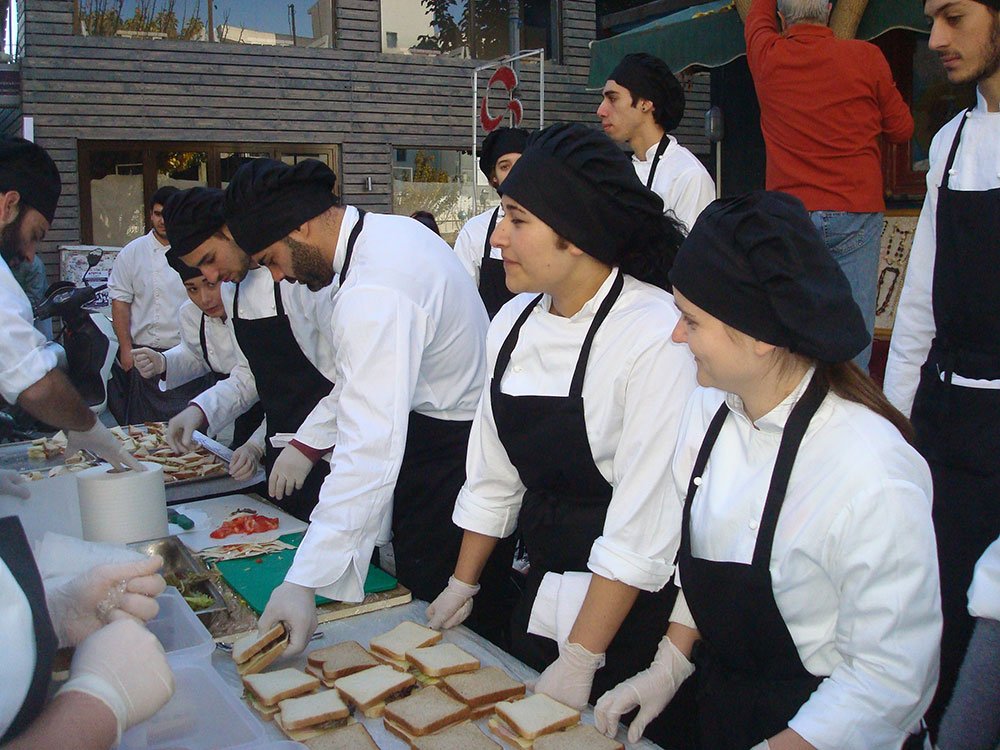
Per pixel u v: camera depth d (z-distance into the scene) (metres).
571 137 1.49
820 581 1.21
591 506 1.67
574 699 1.48
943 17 2.00
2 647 0.84
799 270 1.11
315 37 9.28
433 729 1.35
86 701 0.92
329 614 1.80
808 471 1.20
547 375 1.63
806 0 2.80
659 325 1.52
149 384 4.44
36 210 2.10
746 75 5.33
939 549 2.25
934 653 1.17
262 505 2.57
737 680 1.35
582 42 10.22
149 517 2.11
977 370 2.14
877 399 1.23
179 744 1.25
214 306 2.90
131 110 8.40
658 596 1.61
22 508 2.21
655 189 3.36
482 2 9.88
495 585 2.14
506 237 1.54
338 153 9.41
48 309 3.81
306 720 1.38
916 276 2.32
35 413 2.04
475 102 8.82
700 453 1.36
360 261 2.00
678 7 5.13
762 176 5.33
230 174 9.00
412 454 2.23
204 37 8.85
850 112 2.78
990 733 1.26
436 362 2.12
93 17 8.41
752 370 1.20
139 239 4.63
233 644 1.64
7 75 8.23
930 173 2.27
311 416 2.29
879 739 1.15
